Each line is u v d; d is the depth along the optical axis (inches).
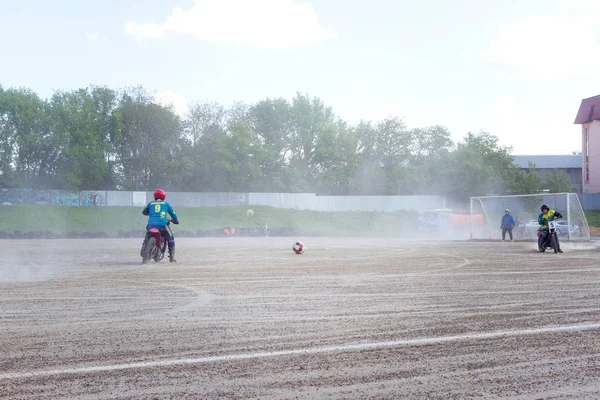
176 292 363.9
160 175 2576.3
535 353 198.2
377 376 170.6
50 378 169.5
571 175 3868.1
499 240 1257.4
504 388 159.2
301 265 569.9
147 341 219.6
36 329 243.6
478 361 187.8
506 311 286.0
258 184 2674.7
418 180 2915.8
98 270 520.7
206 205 2439.7
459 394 153.9
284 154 3137.3
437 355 195.8
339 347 207.9
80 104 2546.8
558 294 347.9
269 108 3110.2
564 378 168.6
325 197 2632.9
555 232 775.1
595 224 2186.3
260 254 759.1
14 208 2044.8
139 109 2566.4
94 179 2411.4
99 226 2003.0
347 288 381.1
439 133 3218.5
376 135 3191.4
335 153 3006.9
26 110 2401.6
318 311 288.0
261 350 204.2
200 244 1102.4
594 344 211.8
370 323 255.0
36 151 2433.6
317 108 3243.1
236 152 2605.8
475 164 2755.9
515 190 2775.6
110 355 197.5
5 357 195.0
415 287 384.8
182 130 2733.8
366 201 2662.4
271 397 151.6
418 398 150.9
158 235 602.9
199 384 163.0
